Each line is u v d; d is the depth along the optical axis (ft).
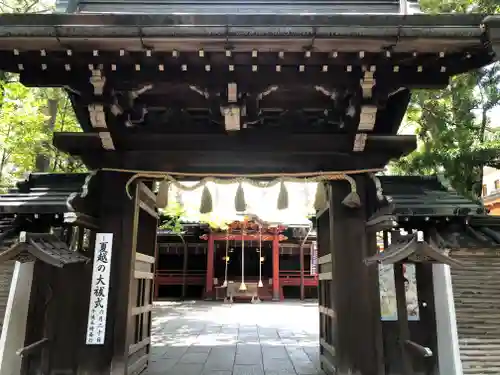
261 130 18.04
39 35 13.44
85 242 22.30
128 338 17.76
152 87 16.80
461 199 19.24
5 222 19.66
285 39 13.60
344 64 15.12
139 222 21.66
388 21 13.39
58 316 17.53
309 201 22.29
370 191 18.49
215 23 13.41
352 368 17.20
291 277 94.32
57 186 20.03
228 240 93.61
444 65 15.31
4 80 31.01
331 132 18.11
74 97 17.54
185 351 30.32
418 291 18.65
